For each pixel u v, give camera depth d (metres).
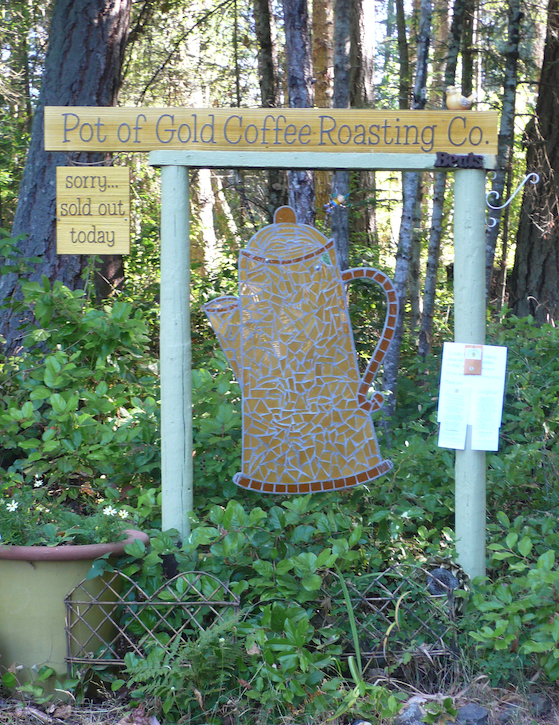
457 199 3.01
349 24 5.40
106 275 5.98
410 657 2.61
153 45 9.54
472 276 3.01
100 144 2.98
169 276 3.00
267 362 3.15
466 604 2.87
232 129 2.94
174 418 3.03
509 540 2.70
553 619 2.41
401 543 3.19
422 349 6.47
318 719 2.41
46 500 3.40
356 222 8.64
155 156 2.96
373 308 6.16
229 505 2.82
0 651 2.65
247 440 3.16
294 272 3.16
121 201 3.01
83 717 2.51
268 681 2.47
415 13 8.63
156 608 2.69
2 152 9.55
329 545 3.02
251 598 2.80
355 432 3.17
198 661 2.45
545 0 8.46
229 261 7.31
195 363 5.57
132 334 3.97
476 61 8.53
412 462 3.58
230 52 9.95
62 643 2.65
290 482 3.16
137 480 3.62
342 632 2.69
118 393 4.12
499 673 2.63
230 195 10.31
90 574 2.62
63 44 5.83
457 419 3.04
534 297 7.94
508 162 7.87
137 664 2.54
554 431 4.19
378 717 2.42
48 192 5.63
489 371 3.02
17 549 2.60
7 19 10.01
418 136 2.95
